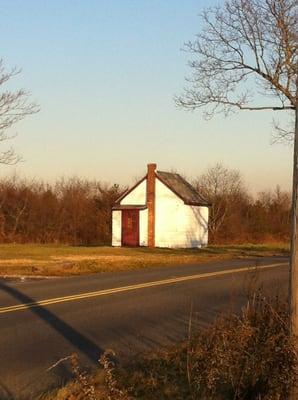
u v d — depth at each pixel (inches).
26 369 355.3
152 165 1857.8
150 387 311.7
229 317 421.4
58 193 2197.3
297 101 269.6
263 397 271.9
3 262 1107.9
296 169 265.9
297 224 265.7
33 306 583.5
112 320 517.0
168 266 1105.4
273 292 503.5
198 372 300.0
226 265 1119.0
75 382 313.4
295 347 267.0
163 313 556.4
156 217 1847.9
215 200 2423.7
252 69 1026.1
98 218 2159.2
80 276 895.7
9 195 2078.0
